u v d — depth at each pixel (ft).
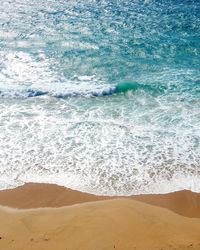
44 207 22.35
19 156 28.71
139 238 18.70
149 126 34.58
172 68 51.57
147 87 44.37
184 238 18.78
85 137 32.27
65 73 49.14
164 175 26.48
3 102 39.60
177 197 23.81
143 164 27.96
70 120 35.68
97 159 28.58
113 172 26.78
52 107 38.81
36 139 31.63
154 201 23.26
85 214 21.38
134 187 24.90
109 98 41.47
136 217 21.09
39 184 25.04
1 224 20.16
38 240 18.45
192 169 27.35
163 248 17.53
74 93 42.14
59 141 31.45
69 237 18.75
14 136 32.04
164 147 30.68
